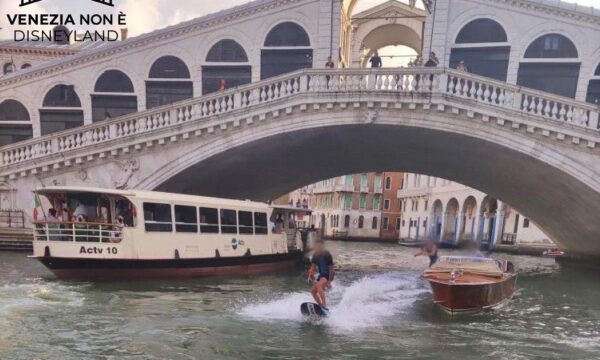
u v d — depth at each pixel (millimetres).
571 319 10727
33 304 9367
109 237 11609
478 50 16375
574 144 13531
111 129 15555
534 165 14836
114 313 9000
